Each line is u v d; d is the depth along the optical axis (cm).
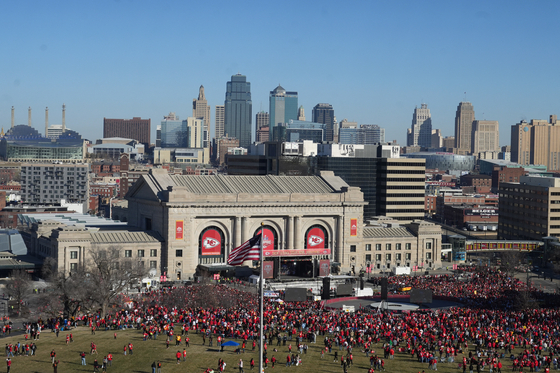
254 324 13138
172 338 12381
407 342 12238
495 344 11969
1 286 18862
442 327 12925
